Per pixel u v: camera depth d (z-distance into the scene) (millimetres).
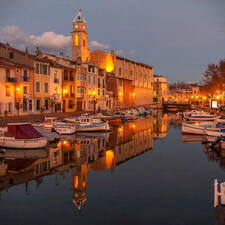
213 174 19656
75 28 94062
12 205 14117
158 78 172250
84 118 45219
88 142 33500
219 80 82250
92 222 12328
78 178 18625
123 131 45438
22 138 27016
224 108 85188
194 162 23250
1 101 45344
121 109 88500
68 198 15039
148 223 12219
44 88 56562
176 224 12125
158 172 20203
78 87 68000
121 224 12156
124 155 26109
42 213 13219
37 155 25406
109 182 17812
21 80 49750
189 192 15977
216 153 27094
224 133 31969
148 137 38500
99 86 79500
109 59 101062
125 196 15367
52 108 58938
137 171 20438
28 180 18109
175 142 34125
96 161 23547
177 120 70062
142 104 129375
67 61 67438
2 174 19406
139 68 126750
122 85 99250
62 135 38875
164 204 14305
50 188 16594
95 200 14781
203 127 40562
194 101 163500
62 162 22938
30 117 46375
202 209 13625
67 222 12328
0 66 44625
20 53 52219
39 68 55031
